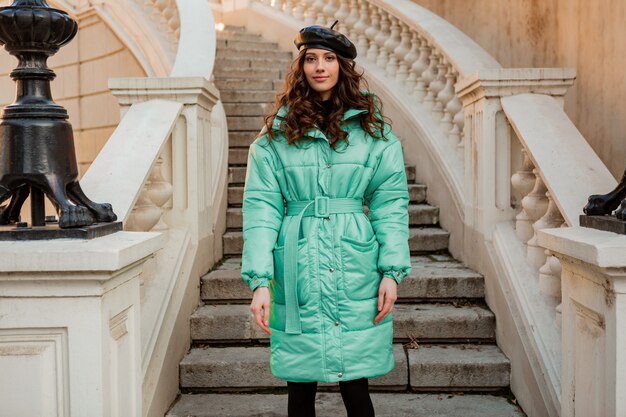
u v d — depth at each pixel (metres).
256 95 7.05
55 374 1.90
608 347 1.87
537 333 2.89
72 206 2.02
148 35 7.28
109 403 1.96
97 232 2.06
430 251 4.63
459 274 3.85
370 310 2.21
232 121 6.38
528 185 3.45
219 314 3.51
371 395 3.20
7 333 1.88
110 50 8.11
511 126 3.71
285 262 2.20
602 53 4.22
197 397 3.18
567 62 4.72
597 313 1.95
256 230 2.21
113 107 8.16
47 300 1.86
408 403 3.09
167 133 3.33
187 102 3.61
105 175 2.91
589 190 2.76
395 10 5.94
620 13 3.99
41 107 2.02
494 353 3.34
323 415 2.97
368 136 2.29
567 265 2.16
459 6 6.30
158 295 3.13
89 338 1.87
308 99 2.27
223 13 9.57
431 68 5.60
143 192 3.32
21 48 2.01
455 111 5.08
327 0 7.58
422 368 3.20
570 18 4.66
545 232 2.21
